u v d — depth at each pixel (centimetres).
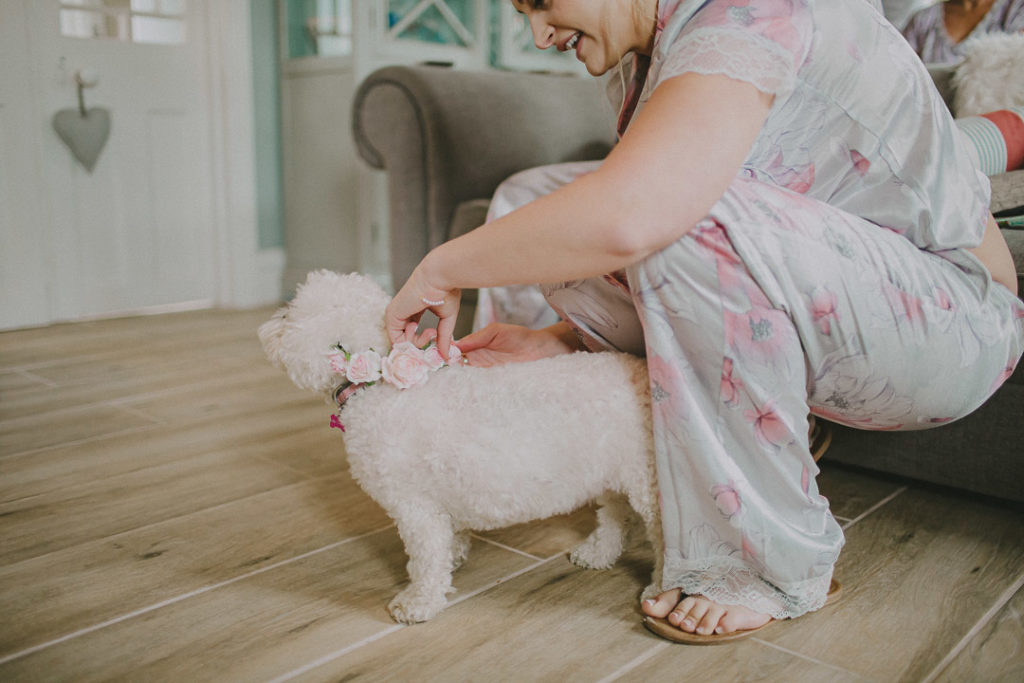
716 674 85
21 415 173
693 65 76
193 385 198
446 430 88
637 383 89
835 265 83
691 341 84
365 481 93
